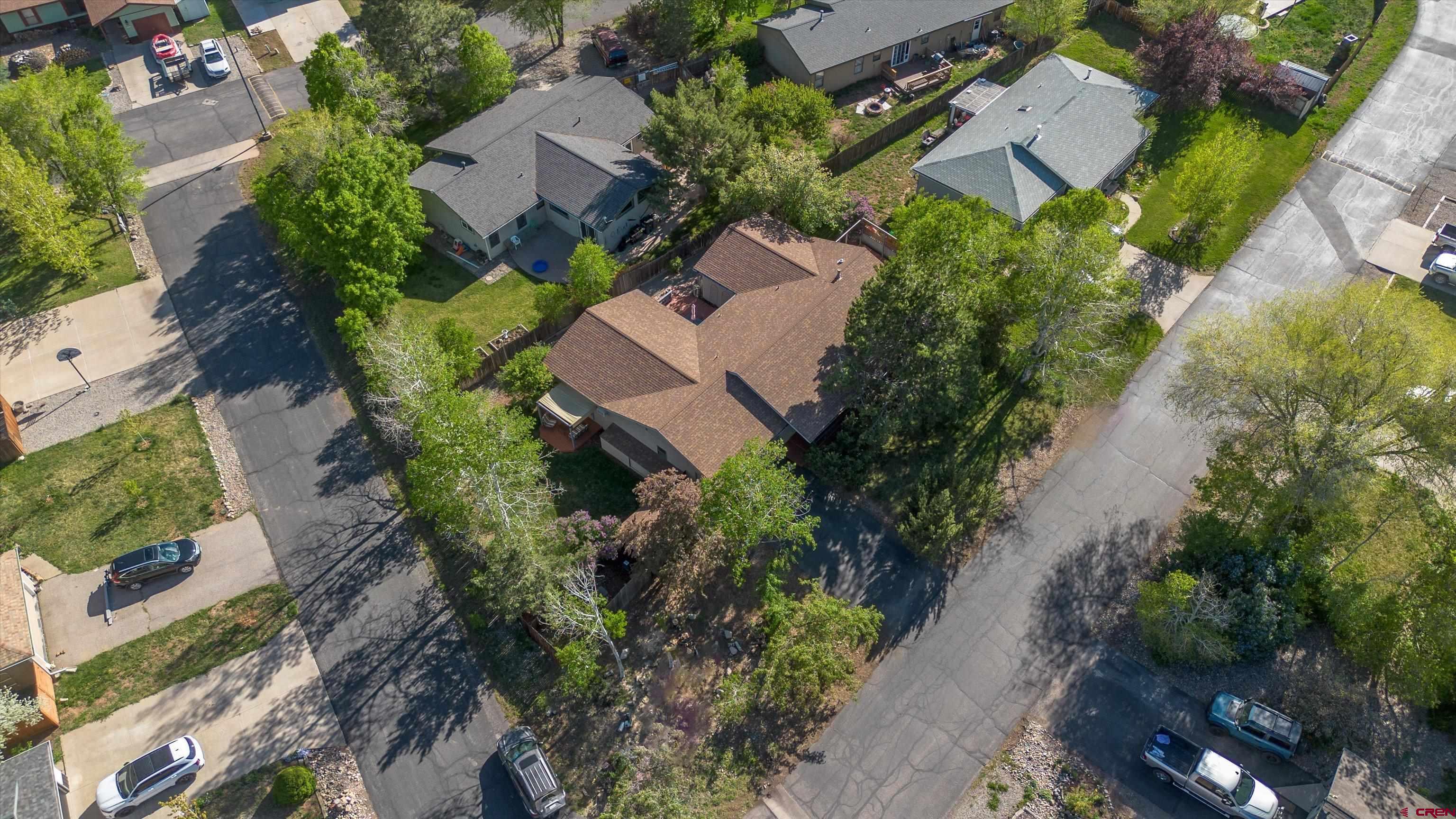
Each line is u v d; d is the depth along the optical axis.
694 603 42.44
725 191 58.12
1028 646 40.81
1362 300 39.22
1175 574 38.38
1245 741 37.31
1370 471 38.41
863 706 39.03
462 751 37.88
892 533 44.81
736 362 48.12
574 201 58.94
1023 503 45.84
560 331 54.44
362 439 49.44
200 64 76.31
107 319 55.84
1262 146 64.94
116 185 58.81
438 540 44.88
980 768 37.19
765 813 36.06
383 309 52.25
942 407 43.81
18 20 77.69
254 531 45.38
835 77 70.62
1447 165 62.69
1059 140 60.62
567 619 36.88
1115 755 37.38
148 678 40.12
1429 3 76.88
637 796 34.91
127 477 47.53
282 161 62.69
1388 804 32.97
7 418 48.50
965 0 74.06
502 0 74.19
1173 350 52.50
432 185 59.34
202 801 36.47
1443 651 36.31
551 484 46.75
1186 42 65.75
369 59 67.12
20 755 35.53
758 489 38.97
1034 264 44.91
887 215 61.34
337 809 36.22
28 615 40.75
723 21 78.75
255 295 57.28
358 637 41.41
